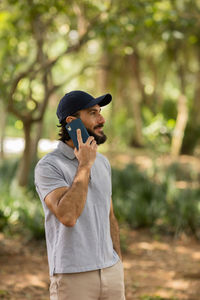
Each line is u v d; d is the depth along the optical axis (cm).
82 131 241
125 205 912
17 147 2278
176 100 2219
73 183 227
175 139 1877
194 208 827
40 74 1064
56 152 247
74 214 222
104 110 1850
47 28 1015
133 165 1280
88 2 852
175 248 737
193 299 502
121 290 247
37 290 520
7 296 488
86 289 234
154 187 984
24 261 628
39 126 1051
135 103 2198
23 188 973
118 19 856
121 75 1938
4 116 1490
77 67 1814
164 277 584
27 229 775
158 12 848
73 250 232
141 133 2250
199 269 616
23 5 812
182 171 1336
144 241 770
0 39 1006
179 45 1692
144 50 1836
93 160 235
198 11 1221
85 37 907
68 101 246
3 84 844
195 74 2047
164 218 866
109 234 250
